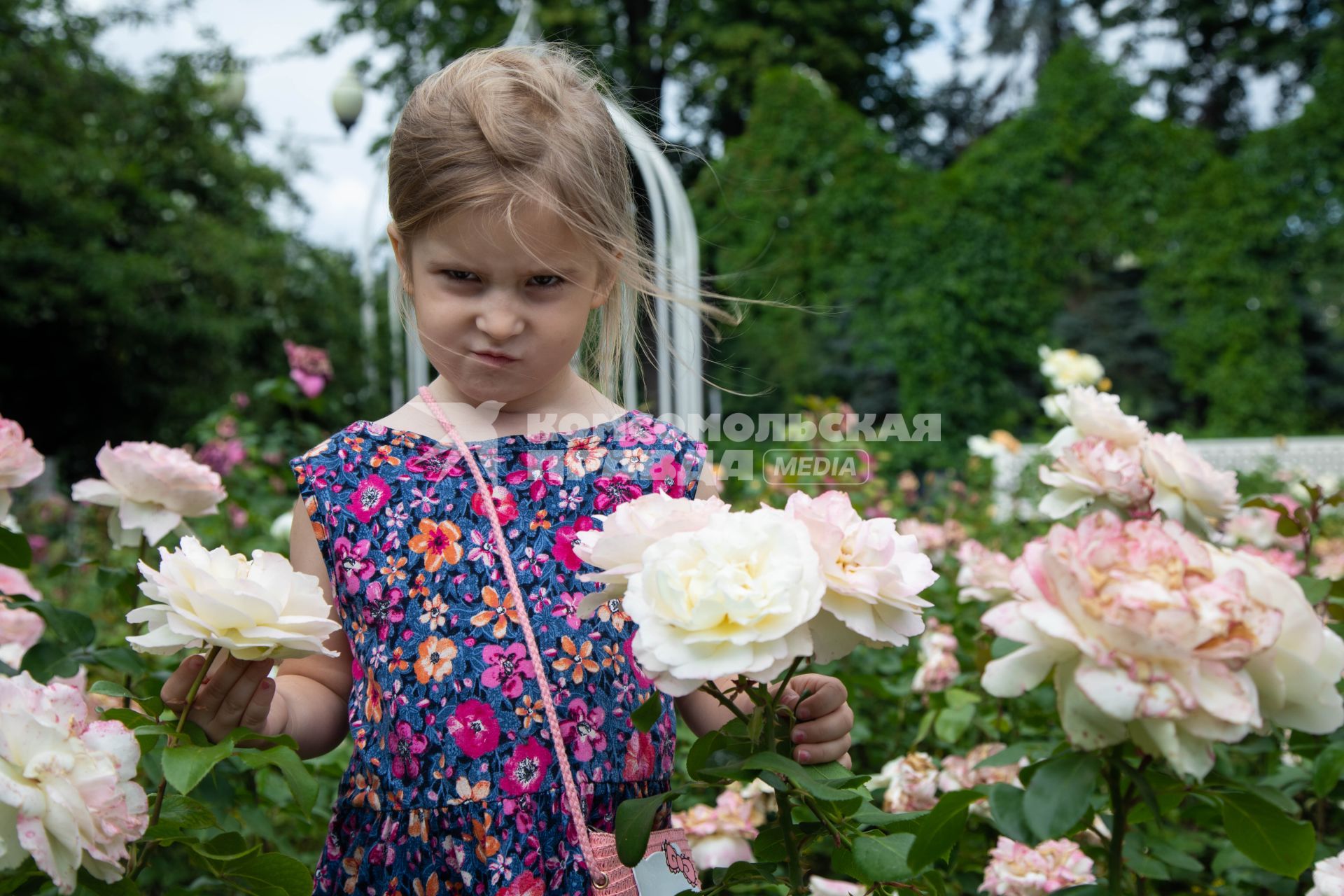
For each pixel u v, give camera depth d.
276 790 1.75
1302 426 12.32
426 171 1.09
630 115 1.56
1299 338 13.44
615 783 1.10
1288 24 17.61
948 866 1.11
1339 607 1.37
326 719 1.19
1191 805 1.24
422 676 1.10
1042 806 0.74
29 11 11.60
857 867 0.94
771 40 14.28
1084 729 0.72
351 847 1.11
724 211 12.05
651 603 0.77
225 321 12.40
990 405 12.28
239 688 1.02
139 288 12.02
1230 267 12.14
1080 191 12.30
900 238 12.02
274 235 14.35
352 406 7.44
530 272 1.08
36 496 6.02
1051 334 12.48
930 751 2.15
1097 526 0.72
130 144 13.34
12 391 12.37
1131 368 13.44
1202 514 1.27
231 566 1.01
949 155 19.42
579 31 13.72
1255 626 0.67
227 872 1.01
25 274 11.36
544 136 1.11
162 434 12.95
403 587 1.14
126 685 1.70
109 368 12.48
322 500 1.18
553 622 1.12
